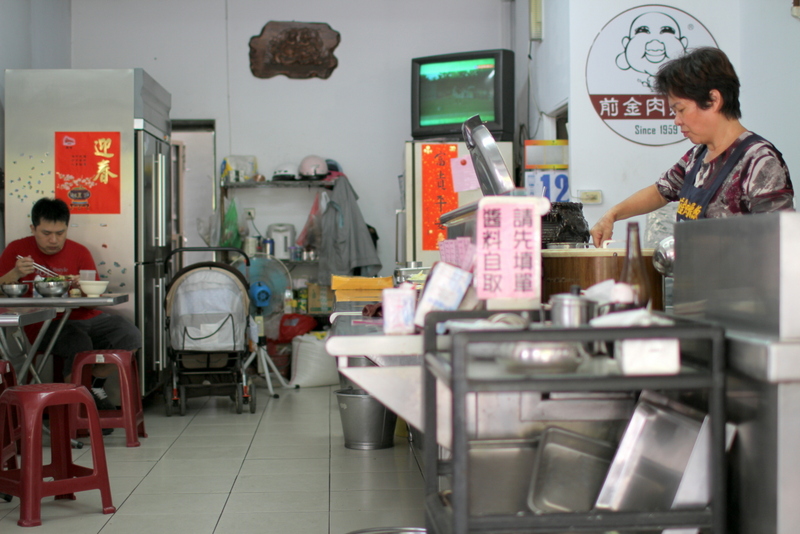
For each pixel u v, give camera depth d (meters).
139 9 6.30
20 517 2.63
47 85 4.66
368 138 6.47
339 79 6.46
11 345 4.04
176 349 4.55
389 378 1.61
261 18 6.39
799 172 3.93
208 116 6.37
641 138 4.68
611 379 1.32
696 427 1.51
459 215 1.86
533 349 1.36
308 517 2.69
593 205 4.68
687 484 1.47
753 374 1.35
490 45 6.50
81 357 3.76
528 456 1.69
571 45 4.64
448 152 5.50
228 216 5.96
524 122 5.96
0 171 4.85
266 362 5.57
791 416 1.32
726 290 1.52
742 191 2.06
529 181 4.79
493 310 1.58
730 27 4.64
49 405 2.69
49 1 5.76
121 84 4.70
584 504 1.63
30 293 4.16
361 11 6.46
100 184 4.68
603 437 1.71
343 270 5.84
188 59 6.35
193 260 6.45
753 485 1.40
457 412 1.29
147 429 4.21
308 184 6.23
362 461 3.49
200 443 3.86
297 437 3.98
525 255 1.59
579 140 4.66
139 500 2.91
